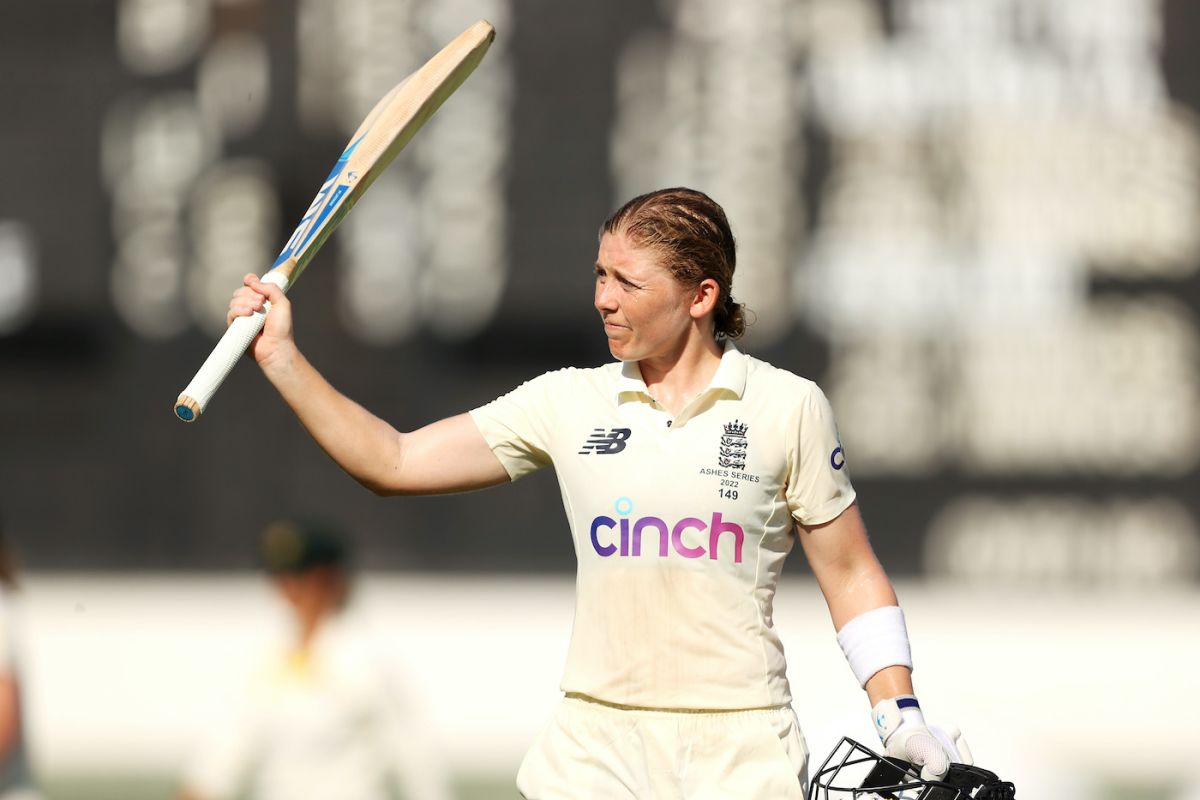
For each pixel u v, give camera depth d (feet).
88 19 104.99
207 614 102.37
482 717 100.99
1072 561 102.47
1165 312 102.78
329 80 104.27
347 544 56.24
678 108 103.35
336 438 29.84
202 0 104.83
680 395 30.04
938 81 102.94
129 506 104.32
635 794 28.91
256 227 104.99
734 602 29.04
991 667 100.12
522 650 101.60
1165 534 102.32
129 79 105.29
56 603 102.47
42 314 105.50
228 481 104.22
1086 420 102.73
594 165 103.50
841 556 30.17
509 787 87.76
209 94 104.99
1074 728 99.14
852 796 32.78
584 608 29.76
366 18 103.96
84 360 105.29
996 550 102.83
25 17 105.19
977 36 102.78
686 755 28.78
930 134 102.94
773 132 103.24
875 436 103.50
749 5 103.04
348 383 104.17
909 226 103.04
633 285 29.14
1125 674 99.76
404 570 103.40
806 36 103.09
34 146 105.40
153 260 105.19
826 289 103.45
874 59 102.94
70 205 105.40
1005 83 102.68
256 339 29.76
